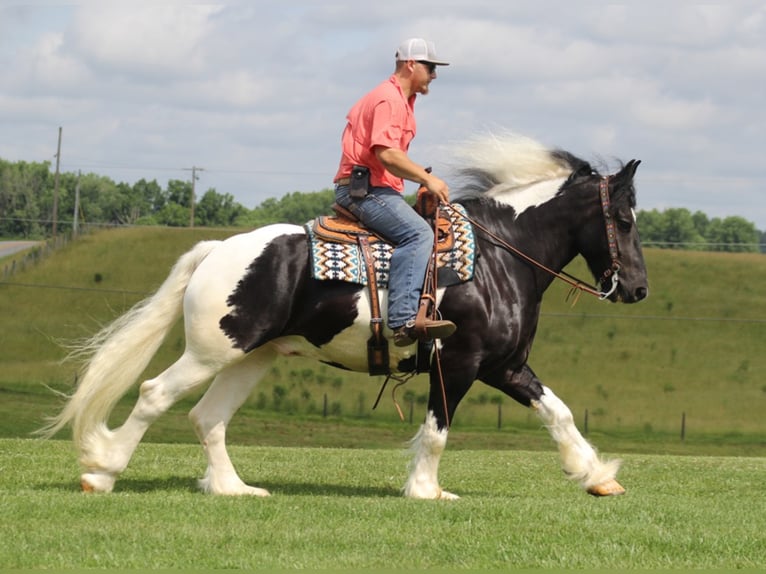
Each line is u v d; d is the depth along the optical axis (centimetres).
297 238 965
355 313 959
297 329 972
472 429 4219
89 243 6475
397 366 996
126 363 965
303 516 832
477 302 979
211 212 13838
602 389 5075
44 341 5178
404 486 1030
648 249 6825
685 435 4488
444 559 707
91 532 747
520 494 1111
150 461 1278
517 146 1049
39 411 3884
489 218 1027
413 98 1005
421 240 956
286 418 4334
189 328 957
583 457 1052
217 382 1015
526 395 1052
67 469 1140
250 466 1292
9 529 752
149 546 715
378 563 689
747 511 940
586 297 6062
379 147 955
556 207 1037
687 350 5516
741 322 5828
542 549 738
